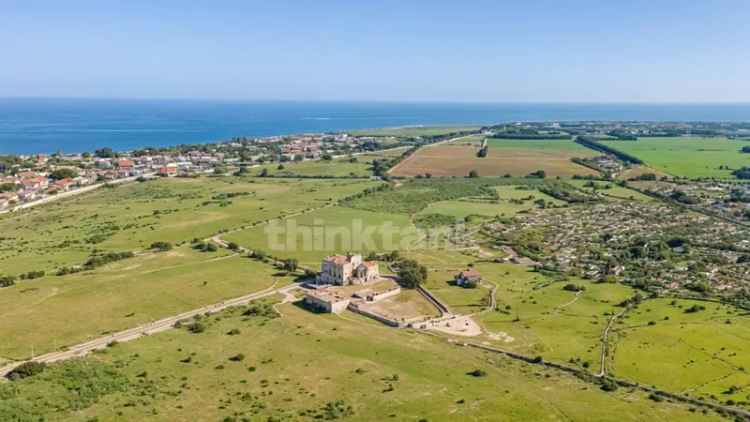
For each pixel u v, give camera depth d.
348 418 113.44
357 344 157.38
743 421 117.38
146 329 166.00
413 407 118.69
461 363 145.25
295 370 137.62
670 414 119.50
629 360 147.25
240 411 115.12
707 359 147.50
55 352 146.62
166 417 111.62
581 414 118.00
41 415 109.81
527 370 142.12
